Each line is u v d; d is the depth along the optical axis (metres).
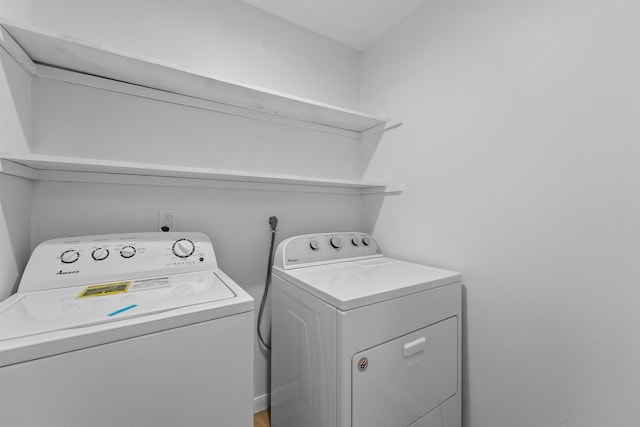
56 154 1.09
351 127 1.89
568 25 0.95
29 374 0.55
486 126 1.20
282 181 1.52
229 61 1.47
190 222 1.38
